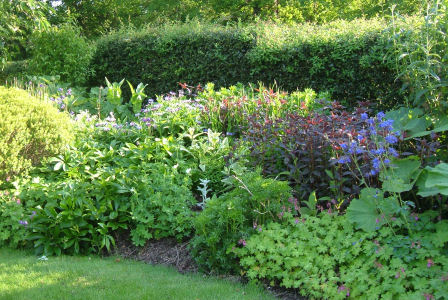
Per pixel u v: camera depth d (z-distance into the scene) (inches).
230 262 154.3
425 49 183.0
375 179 169.9
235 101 270.4
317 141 181.5
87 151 236.4
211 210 160.7
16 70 498.6
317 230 151.1
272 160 199.6
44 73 402.0
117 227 185.8
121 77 421.4
